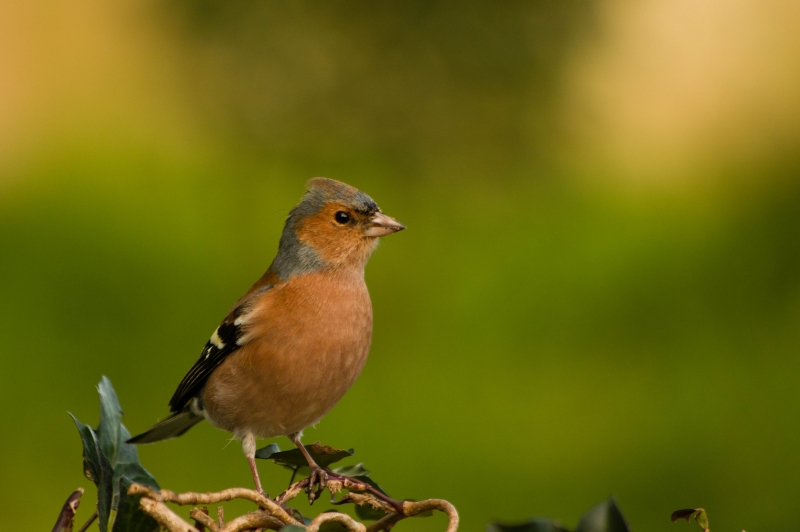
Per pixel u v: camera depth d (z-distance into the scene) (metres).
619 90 11.55
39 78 19.62
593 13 11.18
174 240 14.00
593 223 14.41
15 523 10.44
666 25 17.25
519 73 10.99
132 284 13.48
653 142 16.36
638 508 10.54
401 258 13.95
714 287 13.52
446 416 11.88
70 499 3.19
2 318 12.80
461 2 11.05
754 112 17.05
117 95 17.27
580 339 13.08
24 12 21.44
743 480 10.78
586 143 11.39
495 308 13.57
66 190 14.66
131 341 12.73
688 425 11.55
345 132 11.27
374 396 12.23
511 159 11.23
